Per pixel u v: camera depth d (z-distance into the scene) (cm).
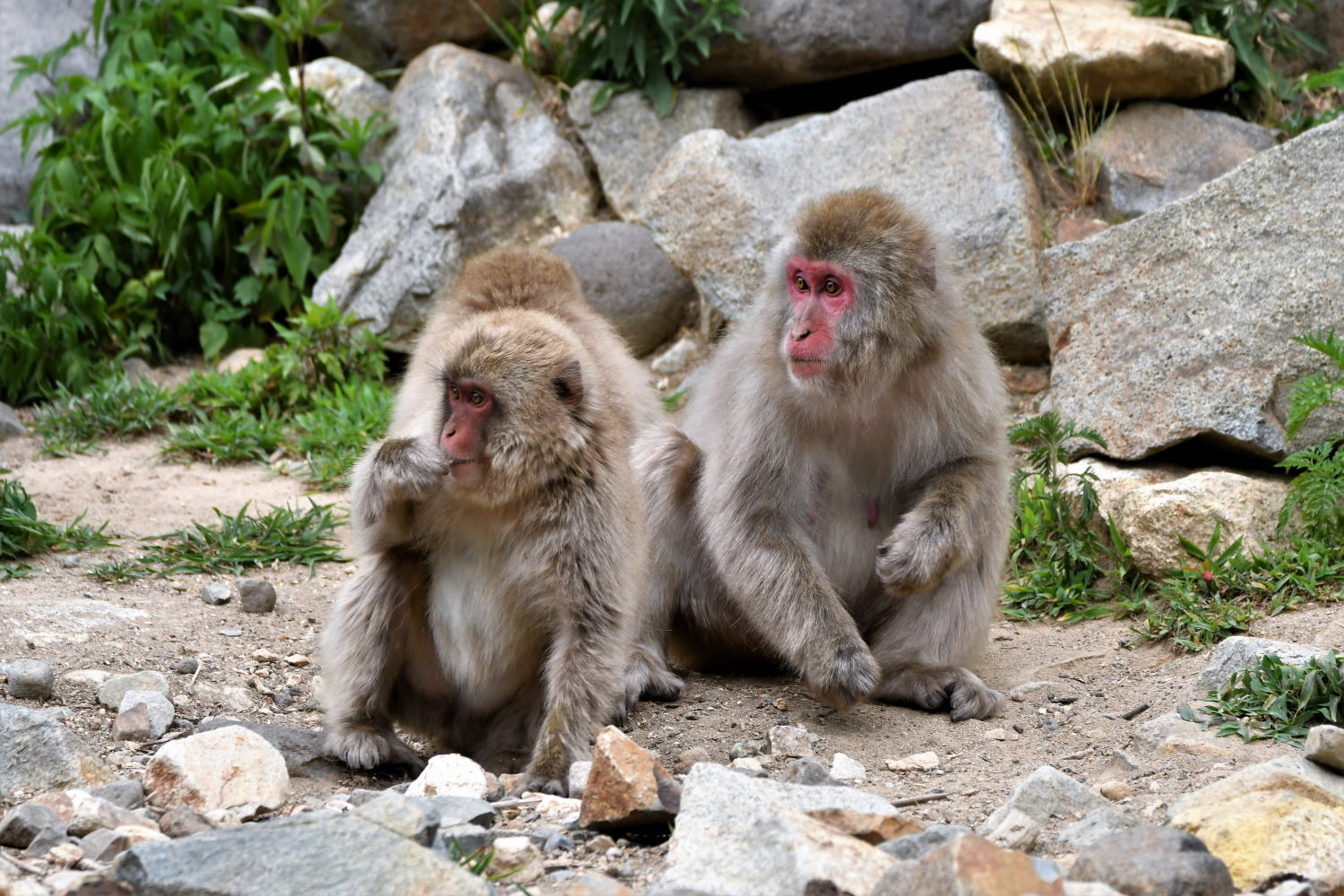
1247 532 1100
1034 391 1451
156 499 1426
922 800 741
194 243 1955
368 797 725
